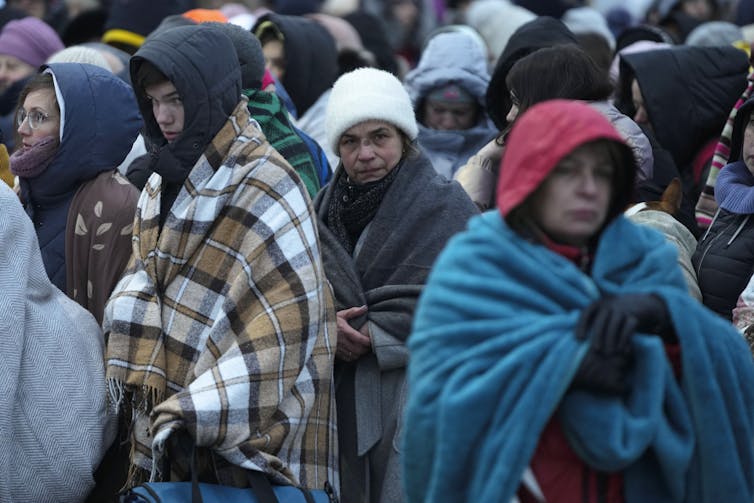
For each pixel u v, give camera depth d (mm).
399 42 30281
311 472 11297
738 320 11445
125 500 10828
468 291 8102
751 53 17172
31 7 27828
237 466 10984
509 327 7969
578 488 8094
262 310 11000
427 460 8117
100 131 13125
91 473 11766
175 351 11297
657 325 8062
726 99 15414
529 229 8219
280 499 10906
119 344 11438
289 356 10914
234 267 11219
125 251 12711
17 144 13594
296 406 11125
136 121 13406
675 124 15289
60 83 13078
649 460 8180
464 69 16766
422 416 8062
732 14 27688
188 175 11367
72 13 26656
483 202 12742
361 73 12039
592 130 7852
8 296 11617
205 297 11281
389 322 11539
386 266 11695
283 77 18922
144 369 11281
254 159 11359
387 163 11883
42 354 11758
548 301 8047
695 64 15438
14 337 11516
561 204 8039
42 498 11609
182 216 11328
